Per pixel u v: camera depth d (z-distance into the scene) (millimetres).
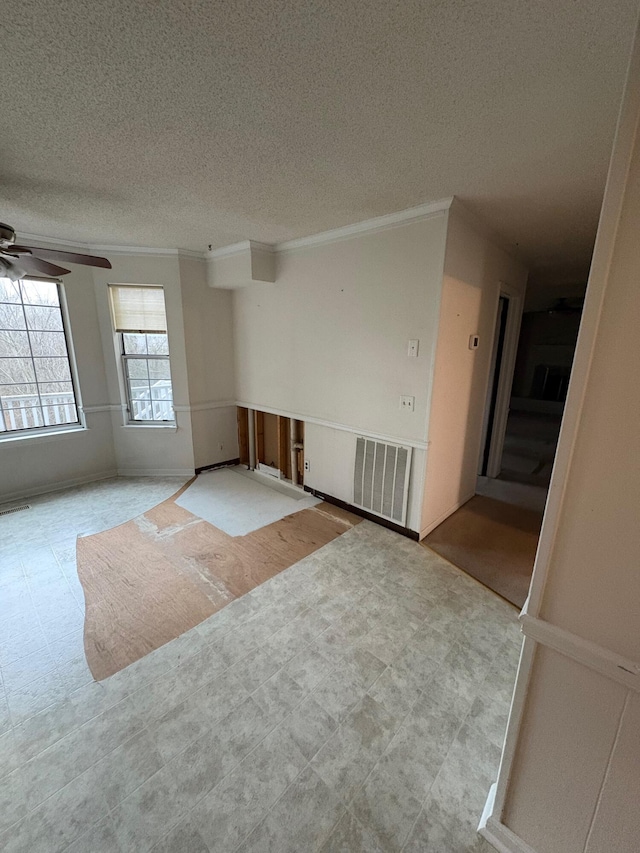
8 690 1604
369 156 1785
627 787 903
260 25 1044
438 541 2873
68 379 3766
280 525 3090
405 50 1129
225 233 3090
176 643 1860
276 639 1894
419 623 2018
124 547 2730
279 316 3602
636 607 820
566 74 1215
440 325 2484
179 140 1667
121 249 3568
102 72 1234
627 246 722
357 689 1624
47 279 3449
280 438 3971
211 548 2729
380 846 1120
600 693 901
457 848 1118
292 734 1435
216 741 1406
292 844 1121
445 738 1428
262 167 1907
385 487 2990
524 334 8562
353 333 2986
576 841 1007
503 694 1610
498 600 2213
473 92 1316
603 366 777
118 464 4156
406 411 2754
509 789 1093
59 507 3367
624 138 697
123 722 1475
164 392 4074
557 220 2639
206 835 1140
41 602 2143
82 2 970
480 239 2766
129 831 1146
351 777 1297
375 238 2699
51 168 1937
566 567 894
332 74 1238
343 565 2539
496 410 4180
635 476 778
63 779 1279
